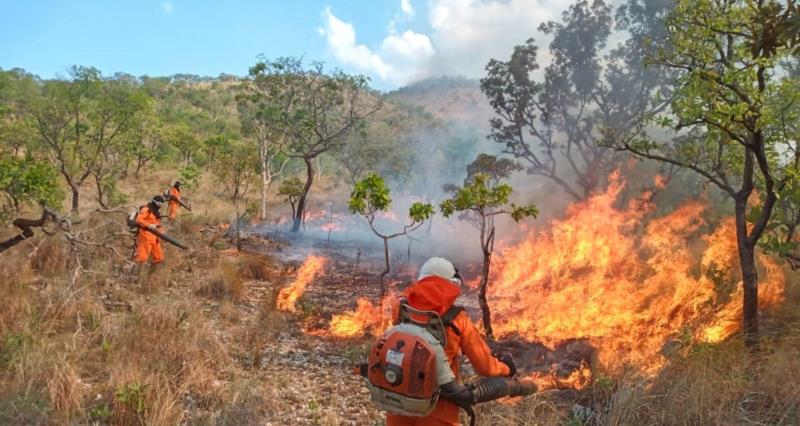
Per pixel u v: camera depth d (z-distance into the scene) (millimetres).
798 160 6703
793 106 6547
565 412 5363
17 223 7371
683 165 7906
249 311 10023
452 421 3178
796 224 7699
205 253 14227
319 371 7344
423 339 3043
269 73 23125
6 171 9758
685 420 4691
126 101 20188
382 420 5801
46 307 7449
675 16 7023
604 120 19891
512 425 4980
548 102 20312
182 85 127875
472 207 8906
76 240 7750
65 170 18766
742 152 7699
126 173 30188
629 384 5289
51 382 5207
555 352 7461
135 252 11352
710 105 6797
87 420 4961
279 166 35938
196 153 36625
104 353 6484
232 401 5660
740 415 4691
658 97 7410
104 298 9133
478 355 3178
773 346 6312
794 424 4547
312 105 23578
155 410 5086
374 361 3129
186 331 7277
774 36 4766
